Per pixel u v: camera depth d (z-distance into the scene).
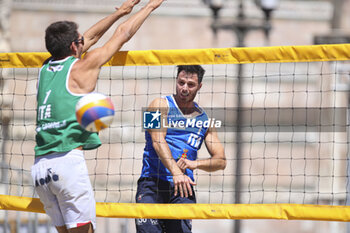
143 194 17.22
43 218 29.84
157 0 15.81
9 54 18.48
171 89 56.81
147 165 17.31
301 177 56.47
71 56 14.80
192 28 59.34
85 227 14.35
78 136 14.19
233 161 49.25
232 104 57.25
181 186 16.28
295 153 56.97
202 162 16.95
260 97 58.00
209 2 39.84
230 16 57.59
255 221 54.44
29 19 57.84
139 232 17.28
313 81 58.41
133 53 17.73
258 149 56.59
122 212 17.22
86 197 14.25
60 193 14.05
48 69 14.81
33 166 14.43
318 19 60.91
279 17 60.28
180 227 17.48
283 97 58.34
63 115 14.14
